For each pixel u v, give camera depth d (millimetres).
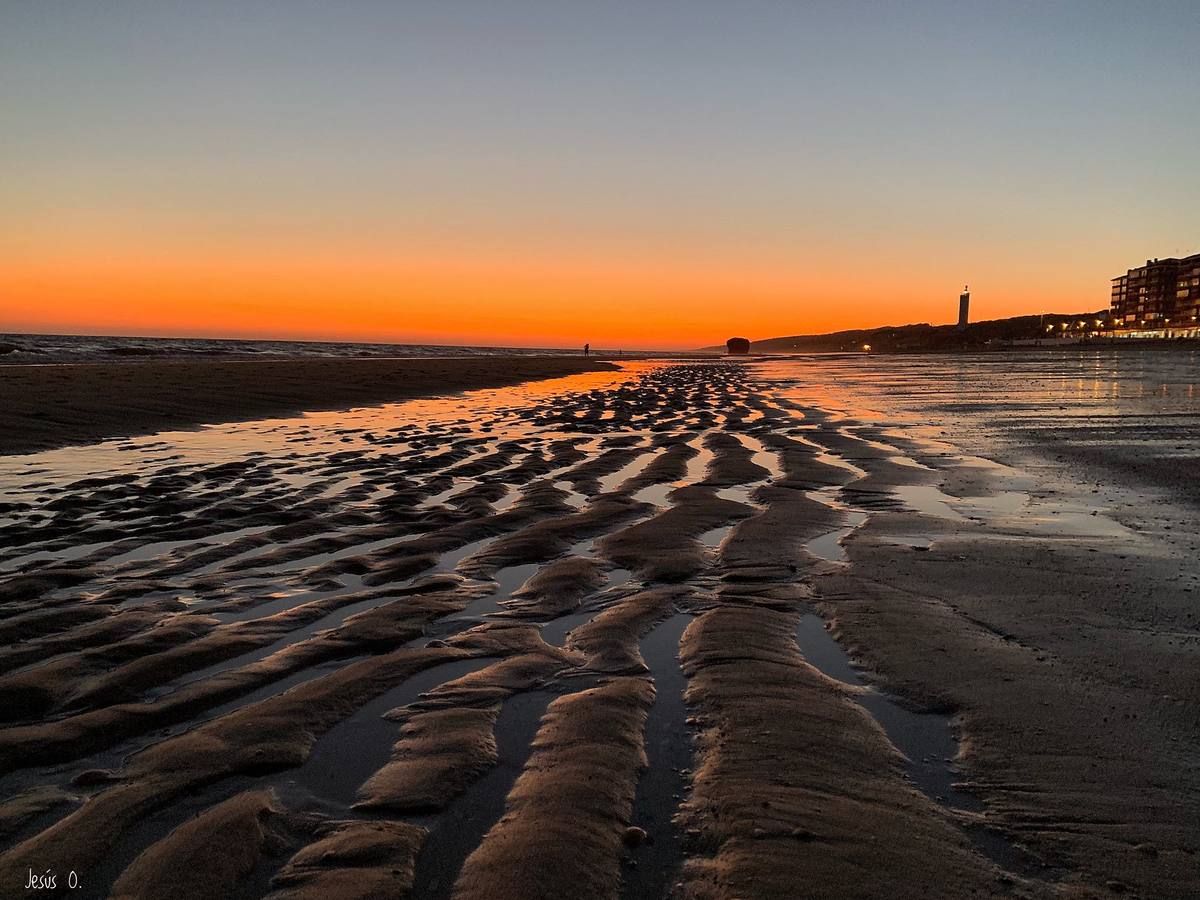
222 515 7492
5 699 3543
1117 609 4949
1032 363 63562
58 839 2553
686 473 10641
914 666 4094
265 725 3369
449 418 18484
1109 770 3061
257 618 4766
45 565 5797
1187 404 21297
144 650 4172
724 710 3596
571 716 3520
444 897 2305
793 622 4844
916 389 30859
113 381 21359
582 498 8844
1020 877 2441
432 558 6223
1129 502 8438
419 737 3311
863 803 2836
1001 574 5758
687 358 112688
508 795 2869
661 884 2389
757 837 2609
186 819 2686
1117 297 150000
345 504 8172
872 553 6414
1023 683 3865
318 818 2709
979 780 3002
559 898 2307
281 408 19141
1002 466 11016
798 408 22047
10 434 12594
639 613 4953
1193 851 2566
